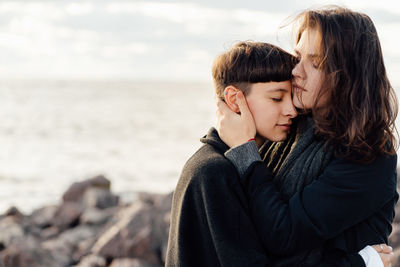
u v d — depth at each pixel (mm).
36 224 12266
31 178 22359
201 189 1898
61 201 14484
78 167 25688
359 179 1853
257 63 1973
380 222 1980
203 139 2088
